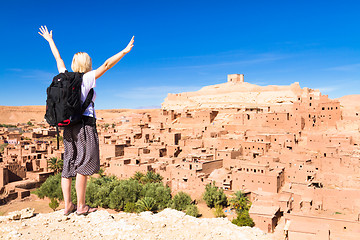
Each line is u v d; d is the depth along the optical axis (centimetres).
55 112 725
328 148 6781
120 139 11256
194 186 6694
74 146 845
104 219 1012
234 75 18012
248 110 12200
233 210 5778
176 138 9969
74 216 998
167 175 7269
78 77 742
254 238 1098
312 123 8838
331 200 5459
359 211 5200
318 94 13575
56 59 916
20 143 12456
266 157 7006
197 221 1177
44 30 967
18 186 7375
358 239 4178
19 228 926
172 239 988
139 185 6619
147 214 1169
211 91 16450
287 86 14475
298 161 6638
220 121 11312
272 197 5756
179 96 16525
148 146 9500
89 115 827
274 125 9281
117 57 751
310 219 4681
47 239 872
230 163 7606
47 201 6925
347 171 6219
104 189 6544
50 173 8212
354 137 7669
